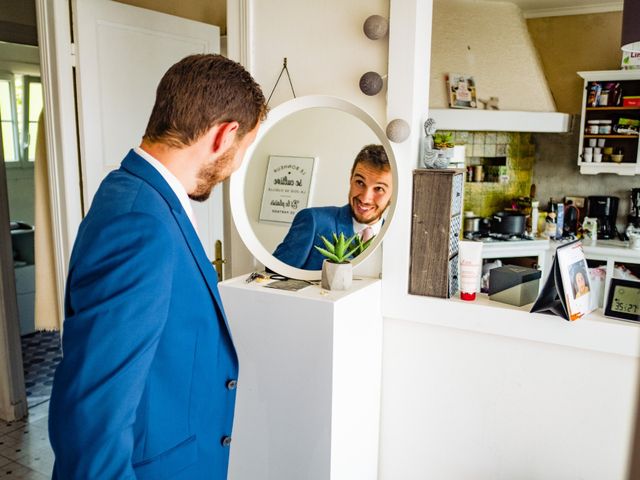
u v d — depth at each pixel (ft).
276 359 5.19
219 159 3.54
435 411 5.81
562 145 16.08
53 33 7.22
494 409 5.50
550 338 4.99
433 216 5.43
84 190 7.53
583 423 5.09
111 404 2.72
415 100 5.45
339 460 5.19
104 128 7.61
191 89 3.30
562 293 4.74
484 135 16.02
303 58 5.96
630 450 1.33
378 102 5.65
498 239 14.70
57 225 7.70
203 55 3.51
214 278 3.53
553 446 5.27
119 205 3.01
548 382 5.19
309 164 5.76
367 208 5.61
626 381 4.84
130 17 7.75
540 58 16.34
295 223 5.84
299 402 5.12
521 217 14.88
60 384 2.75
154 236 2.94
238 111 3.45
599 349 4.79
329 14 5.76
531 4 15.44
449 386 5.69
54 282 8.23
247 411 5.45
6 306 9.01
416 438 5.98
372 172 5.54
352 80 5.76
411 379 5.89
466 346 5.53
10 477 7.63
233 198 5.98
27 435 8.80
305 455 5.17
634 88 14.51
